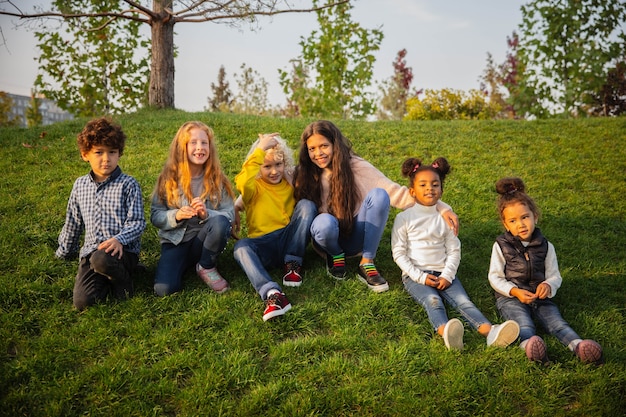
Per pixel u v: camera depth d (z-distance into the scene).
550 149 7.12
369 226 3.70
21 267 3.69
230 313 3.30
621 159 6.75
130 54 11.06
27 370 2.71
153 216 3.58
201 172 3.77
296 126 7.73
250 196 3.82
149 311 3.28
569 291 3.89
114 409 2.49
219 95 23.05
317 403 2.57
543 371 2.90
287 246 3.80
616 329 3.41
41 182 5.39
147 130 7.51
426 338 3.23
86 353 2.89
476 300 3.68
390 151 6.97
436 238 3.67
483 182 5.99
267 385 2.68
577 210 5.41
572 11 10.98
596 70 11.07
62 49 10.75
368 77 11.67
